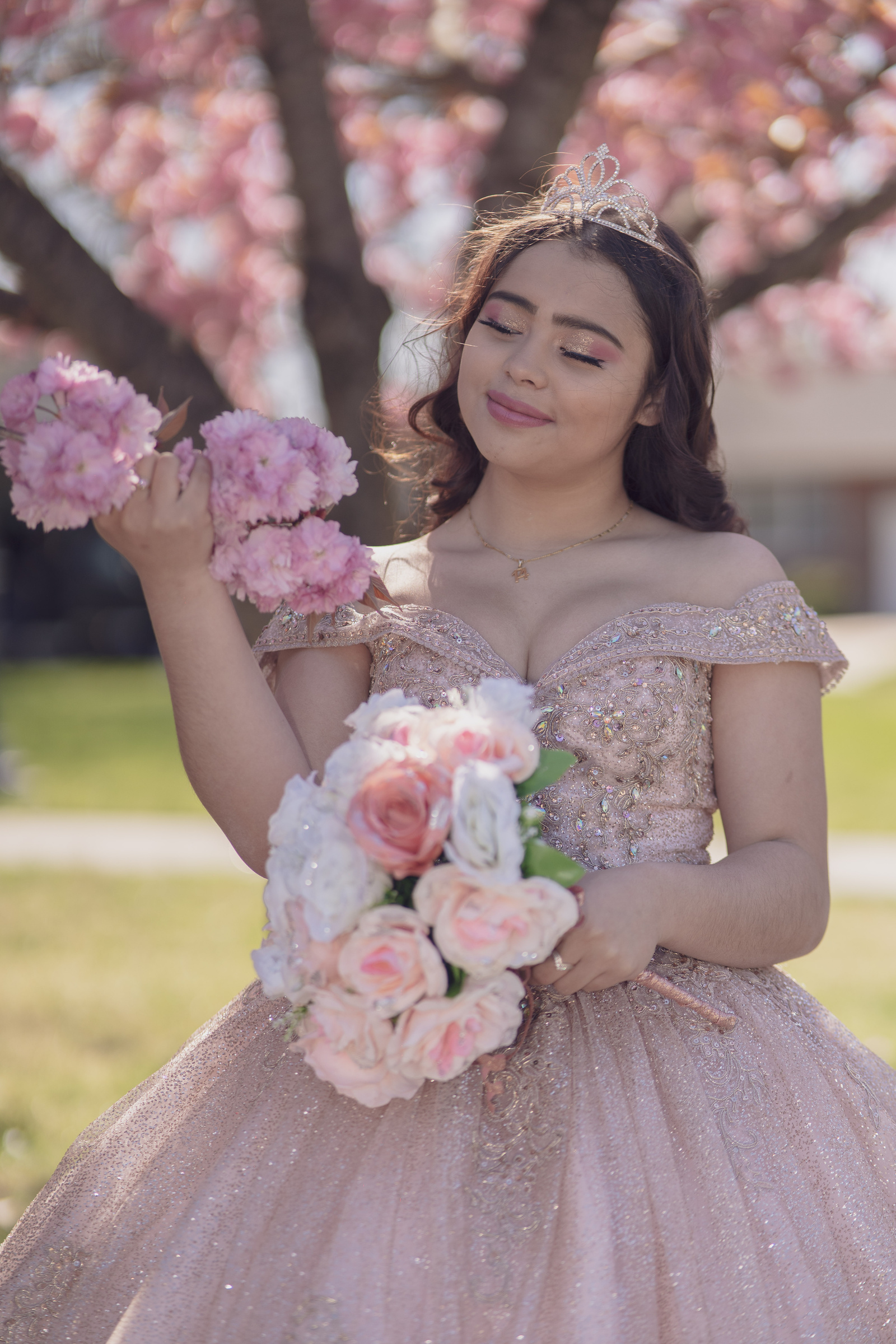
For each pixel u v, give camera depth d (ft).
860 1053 6.26
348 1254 5.11
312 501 5.34
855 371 26.35
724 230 19.71
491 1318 4.94
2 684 62.03
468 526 6.84
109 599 78.84
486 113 18.57
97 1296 5.44
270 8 11.89
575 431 6.15
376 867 4.68
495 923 4.57
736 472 89.92
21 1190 11.87
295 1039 5.74
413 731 4.91
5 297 11.21
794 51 14.07
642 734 5.97
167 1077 6.09
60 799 34.24
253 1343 5.06
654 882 5.38
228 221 21.95
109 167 20.01
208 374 11.20
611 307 6.13
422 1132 5.38
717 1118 5.49
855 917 21.80
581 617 6.21
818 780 6.20
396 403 9.34
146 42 15.62
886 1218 5.59
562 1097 5.41
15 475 5.03
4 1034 16.89
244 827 5.59
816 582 88.12
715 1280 5.13
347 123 18.89
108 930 22.08
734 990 5.93
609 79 16.71
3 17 14.23
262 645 6.57
